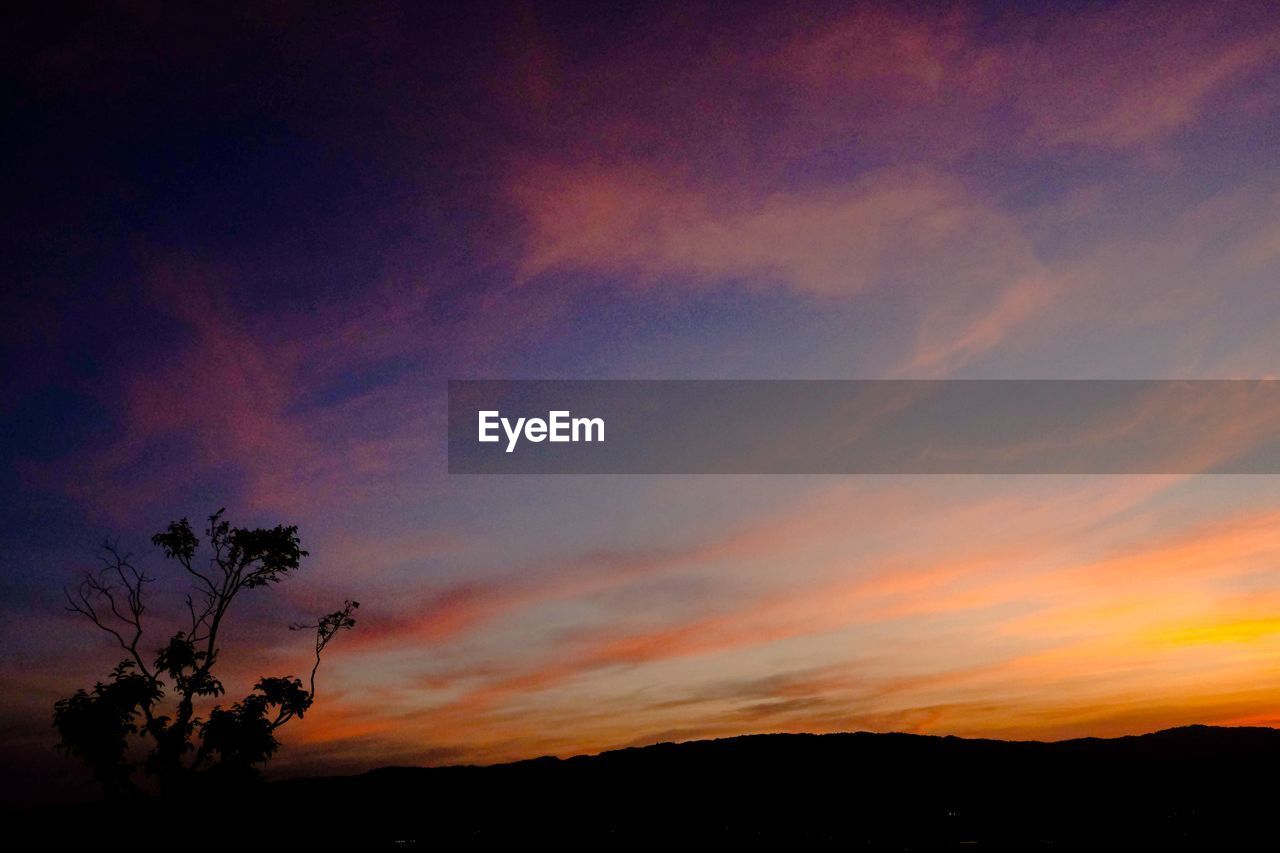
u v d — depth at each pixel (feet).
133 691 72.18
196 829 72.69
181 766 73.46
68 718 70.69
